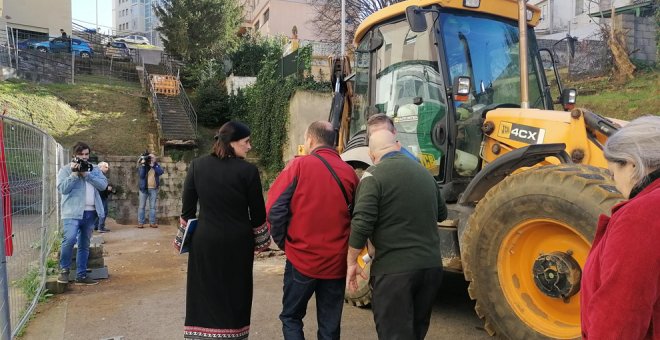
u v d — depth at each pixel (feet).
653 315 4.97
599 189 10.12
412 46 16.48
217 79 75.72
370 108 18.12
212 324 10.83
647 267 4.83
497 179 13.19
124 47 100.17
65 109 63.98
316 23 89.30
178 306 17.48
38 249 18.49
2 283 12.20
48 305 17.57
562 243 11.15
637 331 4.85
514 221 11.54
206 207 11.05
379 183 9.84
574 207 10.36
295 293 11.12
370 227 9.75
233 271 10.98
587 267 5.75
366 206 9.76
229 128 11.34
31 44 85.76
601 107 39.17
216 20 88.74
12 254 14.71
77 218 19.48
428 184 10.18
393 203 9.80
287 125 58.08
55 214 26.35
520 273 11.80
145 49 103.19
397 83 17.10
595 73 45.47
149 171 40.75
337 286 11.23
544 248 11.51
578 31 69.82
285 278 11.44
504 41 16.55
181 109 69.26
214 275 10.91
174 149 59.52
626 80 42.50
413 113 16.35
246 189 11.14
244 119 68.80
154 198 40.75
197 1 88.02
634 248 4.89
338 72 21.77
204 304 10.89
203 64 80.02
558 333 10.87
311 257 10.89
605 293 5.04
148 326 15.38
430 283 9.95
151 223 40.60
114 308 17.24
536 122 13.80
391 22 17.37
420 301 10.03
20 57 73.10
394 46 17.30
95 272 21.70
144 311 16.89
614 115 37.63
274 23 113.39
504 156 12.53
